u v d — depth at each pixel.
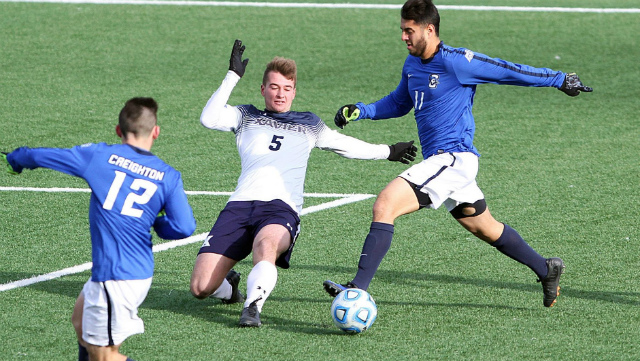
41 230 24.61
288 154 19.38
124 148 14.46
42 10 52.84
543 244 23.84
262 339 17.53
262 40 48.34
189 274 21.70
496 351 17.05
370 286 20.86
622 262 22.47
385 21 52.28
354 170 30.92
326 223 25.58
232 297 19.45
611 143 33.81
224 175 30.17
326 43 48.03
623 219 25.83
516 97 40.16
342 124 20.39
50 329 17.89
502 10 54.59
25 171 30.06
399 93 20.48
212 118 18.98
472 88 19.42
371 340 17.55
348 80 42.03
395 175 30.52
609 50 47.06
